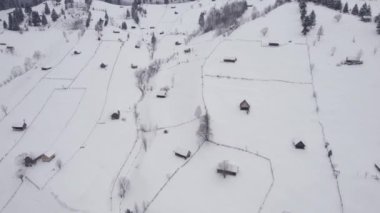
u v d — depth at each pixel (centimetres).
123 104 9750
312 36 11588
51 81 11306
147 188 6238
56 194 6600
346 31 11681
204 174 6397
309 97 8500
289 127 7525
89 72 11956
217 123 7781
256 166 6494
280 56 10631
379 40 10781
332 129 7344
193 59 11719
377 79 8775
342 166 6353
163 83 10638
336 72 9381
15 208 6412
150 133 8075
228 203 5725
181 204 5766
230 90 9119
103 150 7806
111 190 6631
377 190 5788
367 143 6862
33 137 8394
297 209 5556
